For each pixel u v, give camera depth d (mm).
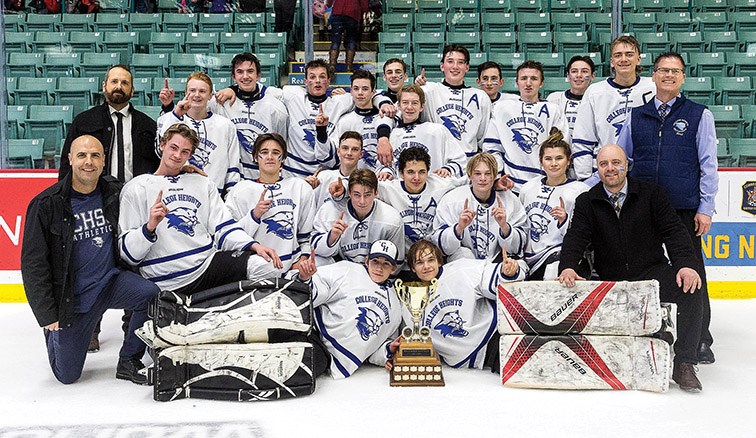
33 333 5777
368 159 5934
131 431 3434
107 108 5219
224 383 3943
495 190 5023
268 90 6094
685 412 3707
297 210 5102
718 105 8094
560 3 9039
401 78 6148
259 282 4277
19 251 7148
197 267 4570
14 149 7480
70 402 3938
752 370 4555
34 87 7879
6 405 3881
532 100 5871
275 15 8789
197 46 8883
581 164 5609
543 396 4008
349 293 4547
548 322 4156
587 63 6199
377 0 8570
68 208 4109
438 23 9016
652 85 5418
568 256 4430
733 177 7148
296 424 3531
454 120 5988
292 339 4215
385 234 4957
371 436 3354
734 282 7195
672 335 4074
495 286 4496
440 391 4117
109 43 8750
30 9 8867
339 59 8344
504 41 8891
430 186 5223
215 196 4723
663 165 4730
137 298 4293
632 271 4473
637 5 8992
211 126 5391
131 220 4492
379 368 4656
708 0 9055
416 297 4340
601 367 4113
